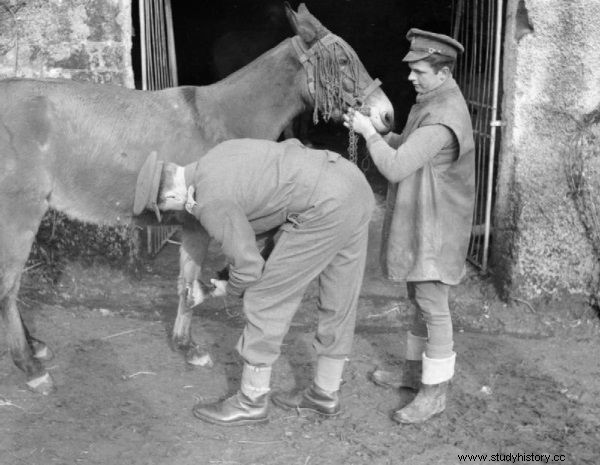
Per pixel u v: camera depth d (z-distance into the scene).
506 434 3.66
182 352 4.36
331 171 3.25
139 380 4.04
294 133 9.53
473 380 4.21
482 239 5.90
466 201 3.50
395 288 5.64
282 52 4.37
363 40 11.45
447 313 3.58
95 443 3.44
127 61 5.19
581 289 5.14
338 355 3.60
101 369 4.14
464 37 6.82
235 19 12.15
